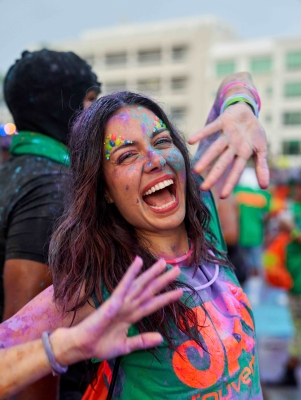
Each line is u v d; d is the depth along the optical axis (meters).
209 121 1.75
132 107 1.32
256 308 5.17
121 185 1.25
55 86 1.68
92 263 1.19
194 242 1.37
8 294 1.48
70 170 1.33
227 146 1.29
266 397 3.11
